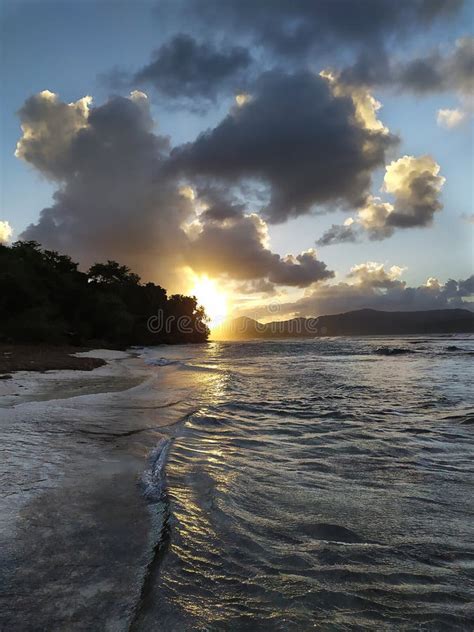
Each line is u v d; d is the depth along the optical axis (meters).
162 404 10.95
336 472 5.52
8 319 44.06
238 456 6.28
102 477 5.14
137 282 95.44
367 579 3.01
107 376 18.64
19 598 2.69
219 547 3.45
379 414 9.68
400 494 4.68
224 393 13.51
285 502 4.44
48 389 13.41
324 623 2.51
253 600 2.74
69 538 3.54
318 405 11.07
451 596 2.82
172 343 102.00
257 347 67.50
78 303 62.50
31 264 58.31
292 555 3.34
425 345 57.16
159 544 3.45
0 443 6.55
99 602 2.67
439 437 7.43
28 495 4.48
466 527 3.86
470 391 13.64
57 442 6.75
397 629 2.47
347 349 52.31
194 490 4.79
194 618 2.53
